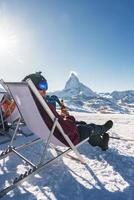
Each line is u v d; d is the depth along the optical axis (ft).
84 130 13.39
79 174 12.24
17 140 18.98
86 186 10.84
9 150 13.16
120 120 47.52
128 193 10.20
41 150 16.39
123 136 23.76
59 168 12.92
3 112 19.95
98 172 12.62
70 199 9.58
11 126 20.62
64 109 14.38
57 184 10.90
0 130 20.07
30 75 12.30
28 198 9.49
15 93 11.89
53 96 14.16
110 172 12.71
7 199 9.34
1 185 10.61
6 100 19.76
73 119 13.65
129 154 16.34
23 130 22.31
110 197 9.80
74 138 12.89
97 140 15.74
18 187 10.38
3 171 12.21
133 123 40.47
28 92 10.89
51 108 11.62
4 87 13.12
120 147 18.31
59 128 11.67
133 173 12.71
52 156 15.05
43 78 12.34
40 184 10.81
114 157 15.37
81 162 13.55
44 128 12.11
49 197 9.66
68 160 14.32
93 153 16.15
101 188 10.65
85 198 9.71
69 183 11.07
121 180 11.66
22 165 13.12
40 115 11.57
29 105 11.60
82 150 16.81
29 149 16.47
